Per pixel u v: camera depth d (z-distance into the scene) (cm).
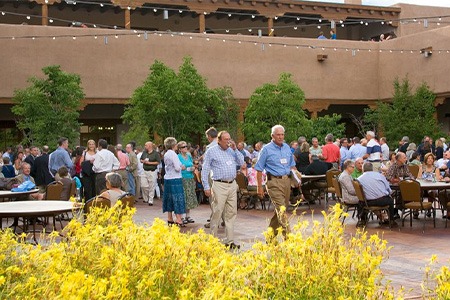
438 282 397
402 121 2773
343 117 3328
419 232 1059
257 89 2514
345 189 1130
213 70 2822
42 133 2169
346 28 3662
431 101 2778
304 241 396
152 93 2220
